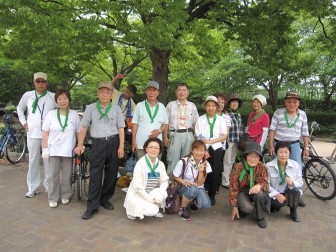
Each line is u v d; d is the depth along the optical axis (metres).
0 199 4.57
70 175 4.44
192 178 4.09
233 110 5.43
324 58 15.73
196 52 10.55
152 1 4.56
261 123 5.09
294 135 4.68
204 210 4.38
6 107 22.64
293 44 8.65
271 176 4.29
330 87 18.66
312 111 19.73
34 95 4.67
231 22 8.40
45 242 3.28
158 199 3.87
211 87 16.84
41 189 5.09
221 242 3.40
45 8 5.00
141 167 3.95
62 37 4.72
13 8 4.52
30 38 5.07
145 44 5.36
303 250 3.28
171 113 4.63
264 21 7.02
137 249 3.18
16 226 3.65
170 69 13.73
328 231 3.77
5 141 7.24
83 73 15.82
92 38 5.04
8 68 18.61
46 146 4.24
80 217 3.96
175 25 5.02
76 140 4.52
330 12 7.24
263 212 3.90
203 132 4.49
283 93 21.47
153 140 3.98
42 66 10.29
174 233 3.58
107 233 3.52
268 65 8.66
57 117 4.25
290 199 4.01
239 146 5.05
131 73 15.91
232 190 4.02
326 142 13.98
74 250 3.12
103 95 4.02
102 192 4.32
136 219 3.95
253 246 3.33
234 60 15.49
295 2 6.06
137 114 4.46
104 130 4.06
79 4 4.91
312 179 5.13
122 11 5.24
